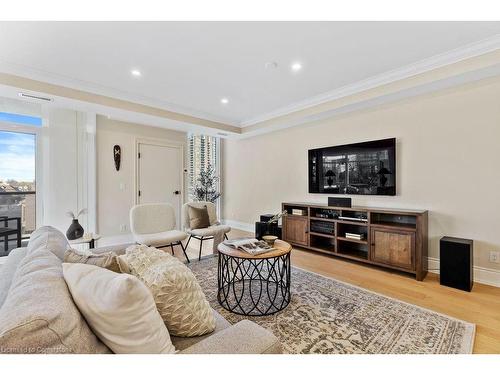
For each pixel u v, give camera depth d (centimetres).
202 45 225
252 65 263
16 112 343
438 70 252
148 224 328
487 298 226
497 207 249
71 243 274
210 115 442
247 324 95
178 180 518
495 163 249
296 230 393
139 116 376
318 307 210
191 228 361
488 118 252
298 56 245
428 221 292
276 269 296
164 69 271
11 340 58
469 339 166
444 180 281
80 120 396
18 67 259
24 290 77
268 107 402
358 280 270
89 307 77
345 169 367
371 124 340
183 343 101
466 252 243
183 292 103
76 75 285
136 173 459
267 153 500
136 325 77
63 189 381
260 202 521
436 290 244
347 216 352
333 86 319
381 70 275
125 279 76
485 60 224
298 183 443
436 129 285
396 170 318
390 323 186
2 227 336
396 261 284
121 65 262
